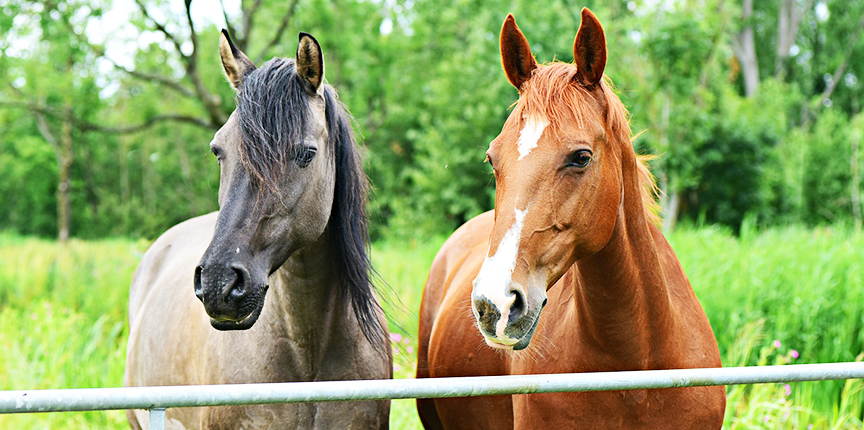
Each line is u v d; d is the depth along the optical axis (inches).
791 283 270.5
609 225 99.7
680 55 676.1
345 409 128.7
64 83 679.7
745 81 1494.8
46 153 1505.9
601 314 107.8
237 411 123.9
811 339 246.5
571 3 794.2
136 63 700.0
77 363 272.4
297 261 123.4
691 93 700.7
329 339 131.1
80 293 429.1
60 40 609.3
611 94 105.0
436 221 900.6
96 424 229.3
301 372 129.7
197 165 1483.8
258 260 109.7
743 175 881.5
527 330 90.4
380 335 138.4
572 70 100.6
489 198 919.0
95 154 1743.4
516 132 96.5
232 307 105.3
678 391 110.7
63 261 536.1
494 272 89.4
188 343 140.9
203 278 104.8
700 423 112.3
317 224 119.3
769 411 184.7
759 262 290.2
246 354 127.4
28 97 841.5
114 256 601.0
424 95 1063.6
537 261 93.0
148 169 1770.4
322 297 128.0
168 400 76.8
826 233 389.1
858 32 1518.2
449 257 175.9
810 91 1524.4
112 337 305.1
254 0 693.9
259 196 109.7
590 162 95.7
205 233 175.5
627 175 107.1
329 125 124.6
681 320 117.0
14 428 219.6
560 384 86.6
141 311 168.4
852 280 261.7
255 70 117.9
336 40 826.8
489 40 936.9
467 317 146.5
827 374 96.4
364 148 141.6
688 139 725.9
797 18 1562.5
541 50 759.7
